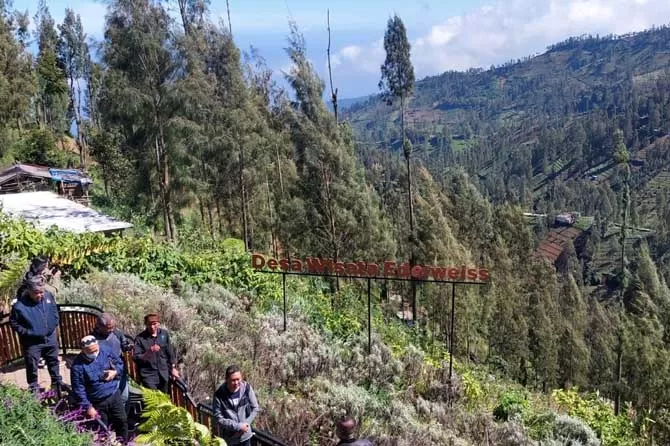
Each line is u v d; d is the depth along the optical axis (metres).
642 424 18.62
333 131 25.48
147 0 26.34
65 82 62.62
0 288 9.70
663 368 26.27
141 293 12.79
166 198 28.12
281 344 12.06
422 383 12.55
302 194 25.97
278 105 35.78
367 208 26.28
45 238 14.08
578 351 37.41
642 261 55.34
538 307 36.62
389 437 8.42
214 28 32.47
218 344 10.69
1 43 45.66
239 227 33.94
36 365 6.86
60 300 10.89
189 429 4.45
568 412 14.21
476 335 27.19
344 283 23.30
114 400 6.24
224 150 29.23
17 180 37.47
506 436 10.68
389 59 35.16
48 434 5.15
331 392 9.93
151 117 27.36
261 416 8.05
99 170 52.44
